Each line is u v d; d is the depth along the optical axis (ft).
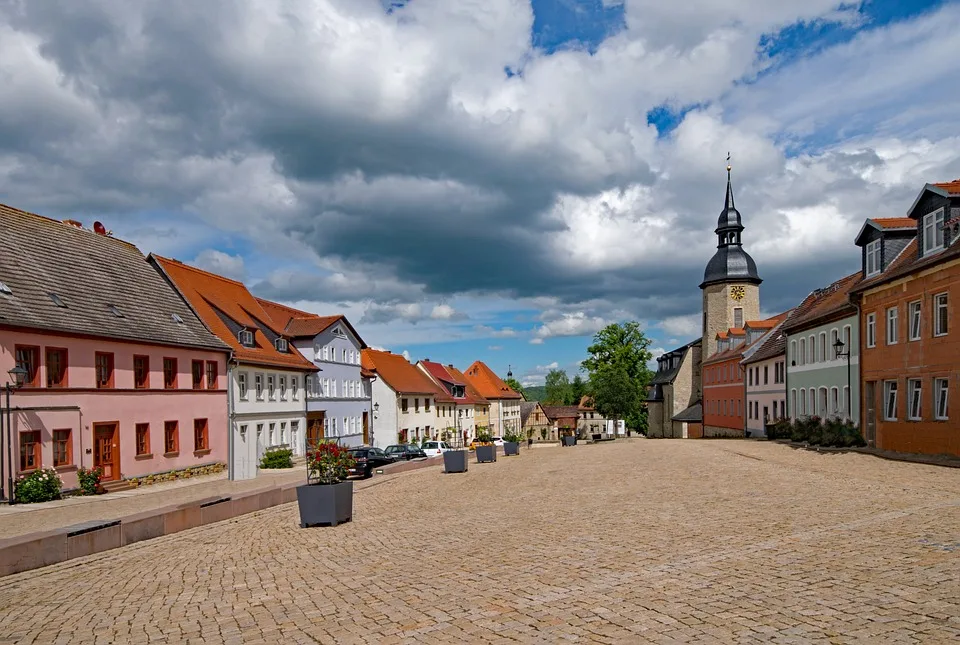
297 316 188.96
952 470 66.54
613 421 294.87
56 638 25.71
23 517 68.44
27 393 83.82
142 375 106.73
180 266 141.59
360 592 29.68
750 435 193.16
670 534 38.68
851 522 38.96
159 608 29.32
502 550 37.45
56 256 103.71
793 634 20.34
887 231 100.94
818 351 133.18
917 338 89.30
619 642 20.65
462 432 282.77
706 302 253.44
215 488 100.12
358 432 198.90
